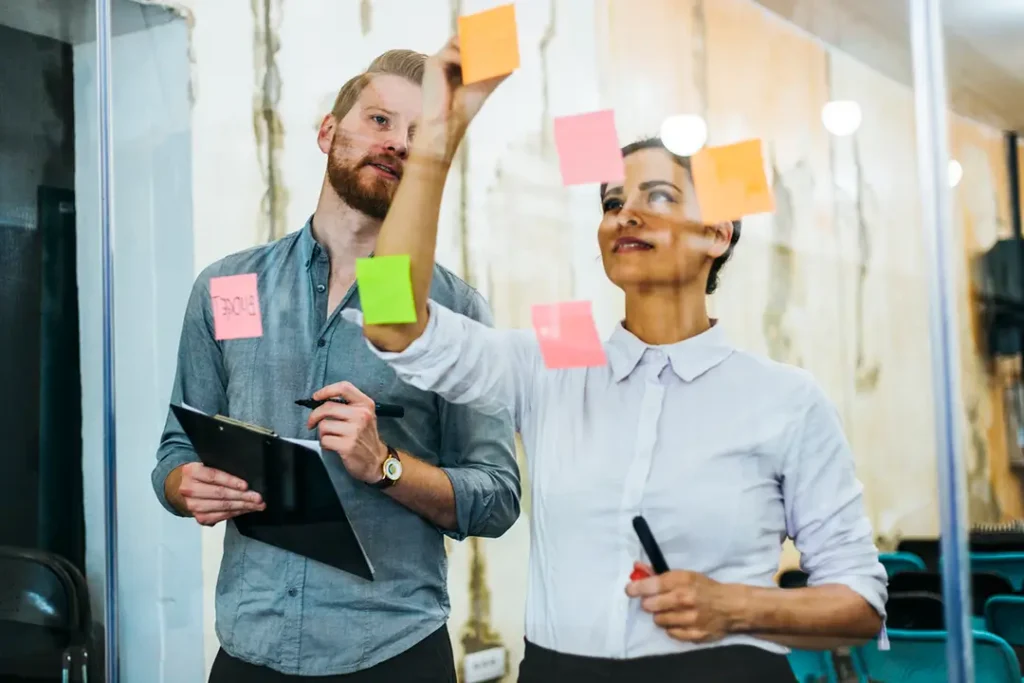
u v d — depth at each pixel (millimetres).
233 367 1935
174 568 2131
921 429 1482
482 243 1835
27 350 2297
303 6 2039
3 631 2246
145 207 2213
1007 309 1493
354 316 1854
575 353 1679
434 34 1911
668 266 1627
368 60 1949
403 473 1772
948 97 1513
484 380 1755
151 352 2197
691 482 1560
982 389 1507
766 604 1512
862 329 1526
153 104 2201
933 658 1456
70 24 2270
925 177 1503
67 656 2205
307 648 1824
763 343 1569
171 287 2170
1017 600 1514
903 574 1477
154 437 2186
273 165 2037
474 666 1859
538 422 1701
